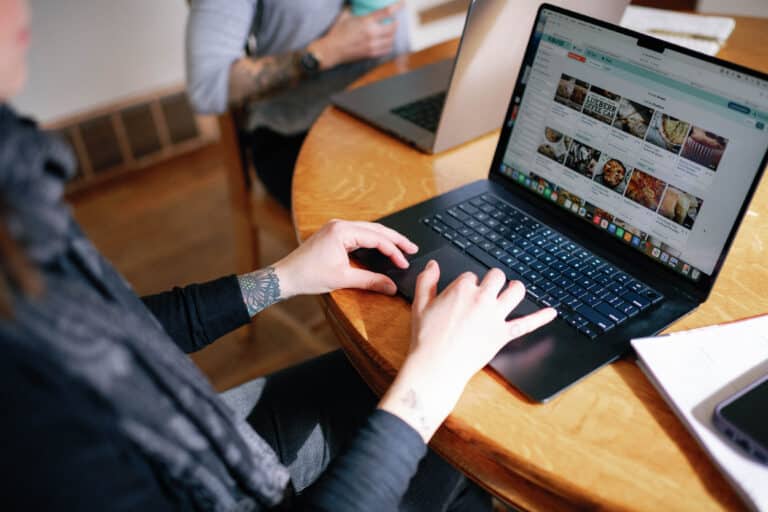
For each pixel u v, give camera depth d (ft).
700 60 2.43
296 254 2.78
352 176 3.41
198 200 7.59
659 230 2.62
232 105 4.75
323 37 4.91
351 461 1.96
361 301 2.62
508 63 3.50
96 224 7.23
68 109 7.11
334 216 3.10
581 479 1.96
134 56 7.22
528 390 2.19
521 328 2.32
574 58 2.83
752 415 2.01
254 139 5.05
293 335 6.02
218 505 1.88
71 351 1.43
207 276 6.56
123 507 1.51
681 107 2.50
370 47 4.95
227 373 5.69
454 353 2.15
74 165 1.57
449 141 3.61
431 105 4.03
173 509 1.74
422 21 8.35
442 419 2.10
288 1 4.86
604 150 2.77
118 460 1.52
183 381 1.76
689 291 2.55
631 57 2.64
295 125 4.66
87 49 6.86
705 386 2.16
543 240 2.85
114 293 1.74
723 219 2.41
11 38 1.44
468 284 2.35
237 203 5.21
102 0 6.67
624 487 1.94
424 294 2.40
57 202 1.46
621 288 2.58
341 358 3.25
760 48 4.62
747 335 2.35
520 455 2.03
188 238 7.05
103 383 1.48
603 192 2.80
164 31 7.28
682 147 2.51
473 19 3.03
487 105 3.64
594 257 2.75
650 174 2.62
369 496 1.91
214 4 4.59
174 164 8.14
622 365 2.35
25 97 6.75
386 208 3.16
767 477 1.90
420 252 2.81
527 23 3.35
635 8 4.87
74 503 1.40
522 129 3.08
